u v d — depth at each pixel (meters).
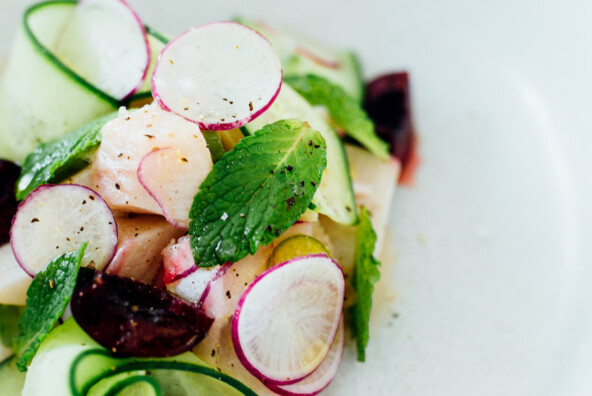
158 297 0.17
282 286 0.17
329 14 0.27
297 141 0.17
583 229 0.21
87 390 0.16
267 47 0.18
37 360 0.16
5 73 0.23
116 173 0.17
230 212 0.17
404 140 0.23
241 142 0.17
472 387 0.19
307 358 0.18
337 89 0.21
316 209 0.18
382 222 0.21
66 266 0.17
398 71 0.25
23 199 0.18
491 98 0.24
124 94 0.20
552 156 0.23
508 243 0.22
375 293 0.21
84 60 0.21
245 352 0.17
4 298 0.18
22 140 0.21
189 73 0.18
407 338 0.20
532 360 0.19
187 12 0.26
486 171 0.23
